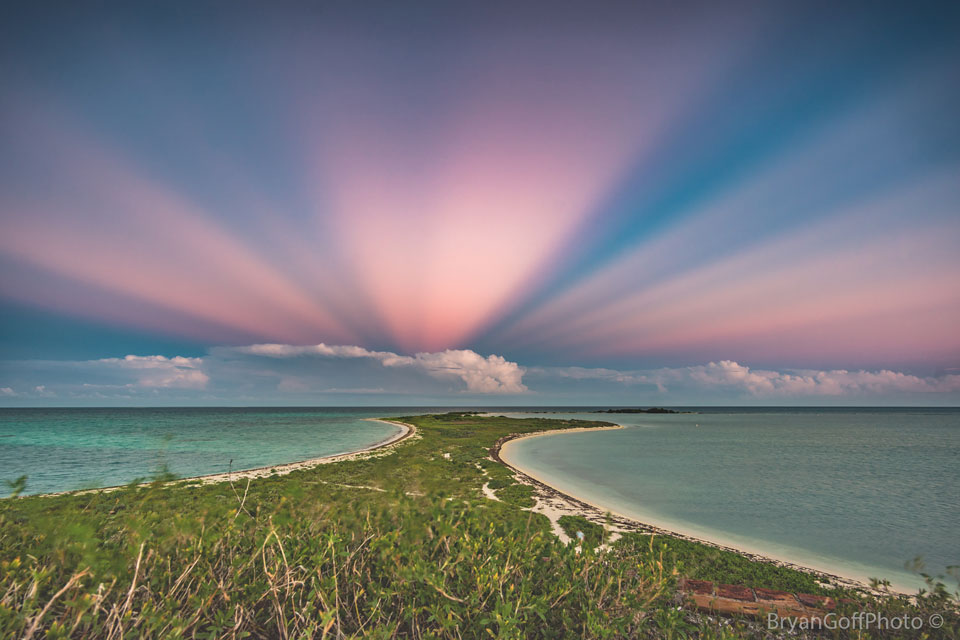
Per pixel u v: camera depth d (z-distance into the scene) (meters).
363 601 4.60
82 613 3.33
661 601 4.99
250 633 4.05
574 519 18.70
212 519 4.83
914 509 25.73
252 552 4.56
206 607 3.85
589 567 4.90
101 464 39.59
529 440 66.88
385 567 4.48
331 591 4.02
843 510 25.28
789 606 6.66
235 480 25.72
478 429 82.12
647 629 4.75
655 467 41.00
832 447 62.97
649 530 18.02
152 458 43.56
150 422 124.44
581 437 77.12
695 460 46.50
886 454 54.41
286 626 3.82
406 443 54.69
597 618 4.10
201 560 4.32
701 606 6.66
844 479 35.91
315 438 68.88
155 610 3.57
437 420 113.44
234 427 99.69
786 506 26.05
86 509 4.60
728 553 15.30
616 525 18.39
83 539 3.75
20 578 3.75
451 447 50.41
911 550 18.16
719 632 5.40
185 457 44.59
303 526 4.88
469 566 4.64
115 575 3.66
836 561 16.53
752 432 96.31
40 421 129.12
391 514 5.12
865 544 18.91
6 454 47.56
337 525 4.92
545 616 4.42
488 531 5.20
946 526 21.98
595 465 41.50
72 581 3.46
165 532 4.27
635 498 26.97
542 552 5.22
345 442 61.97
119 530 4.27
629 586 4.95
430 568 4.41
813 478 36.09
